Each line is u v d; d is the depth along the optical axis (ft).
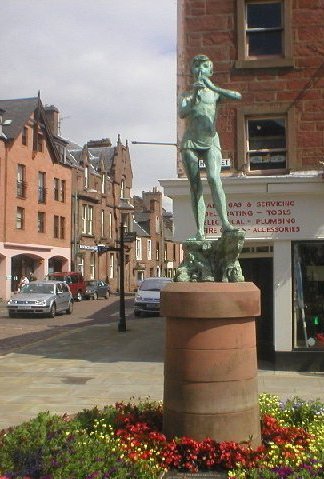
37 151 140.05
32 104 138.82
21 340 57.62
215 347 18.97
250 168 41.22
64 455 16.66
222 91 22.34
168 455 18.19
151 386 33.73
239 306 18.94
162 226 227.40
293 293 39.40
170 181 39.68
